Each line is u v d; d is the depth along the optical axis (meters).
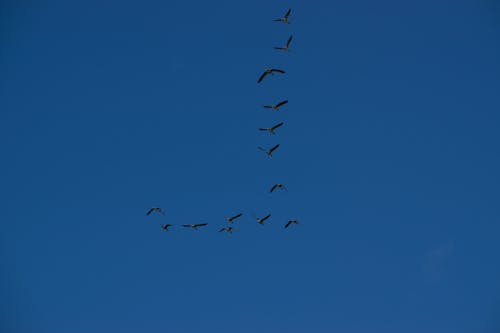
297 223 129.00
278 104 126.88
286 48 122.50
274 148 131.12
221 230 130.50
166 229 129.88
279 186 132.00
